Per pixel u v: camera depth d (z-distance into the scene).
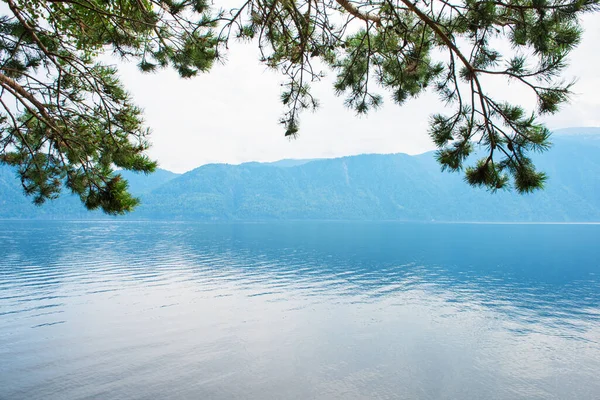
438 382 22.98
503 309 43.38
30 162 5.49
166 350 27.31
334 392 21.27
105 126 5.70
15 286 50.03
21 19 5.19
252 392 20.91
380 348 28.91
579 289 56.97
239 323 35.06
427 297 49.09
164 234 171.62
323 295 48.91
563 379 23.83
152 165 5.59
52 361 24.56
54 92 5.81
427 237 174.62
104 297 44.56
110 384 21.30
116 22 5.52
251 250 107.25
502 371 24.91
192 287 52.34
